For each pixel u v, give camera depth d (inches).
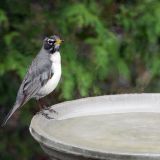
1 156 520.1
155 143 289.7
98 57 464.4
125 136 302.0
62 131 310.7
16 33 467.2
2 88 500.1
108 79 520.1
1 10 458.0
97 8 488.7
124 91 490.9
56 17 486.9
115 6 507.2
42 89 378.0
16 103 373.7
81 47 492.7
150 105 351.9
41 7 503.5
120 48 509.0
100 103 349.1
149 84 525.3
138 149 279.3
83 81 465.7
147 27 488.4
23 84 376.5
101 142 291.0
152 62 503.2
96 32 481.4
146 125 322.0
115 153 255.6
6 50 473.7
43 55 381.1
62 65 468.1
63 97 464.4
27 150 521.7
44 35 489.1
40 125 313.7
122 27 513.0
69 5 480.1
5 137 520.1
